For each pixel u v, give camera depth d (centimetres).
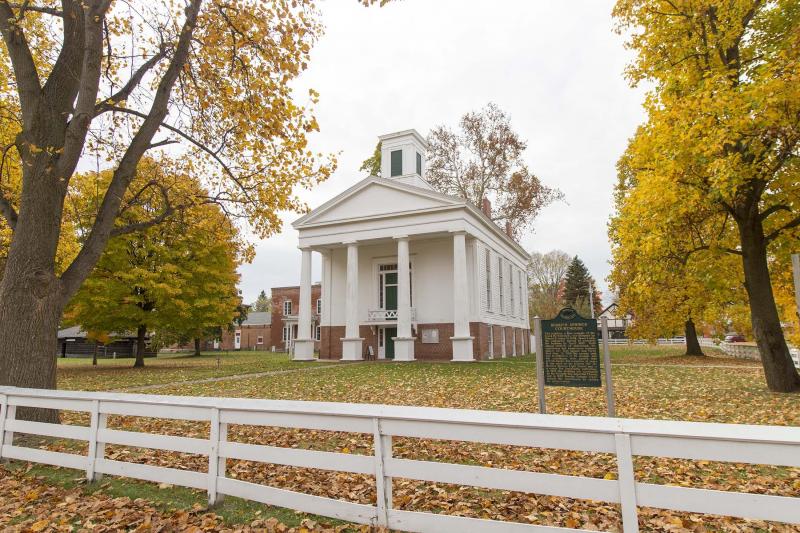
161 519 489
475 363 2506
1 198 926
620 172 2919
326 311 3288
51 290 859
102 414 622
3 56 1155
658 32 1273
